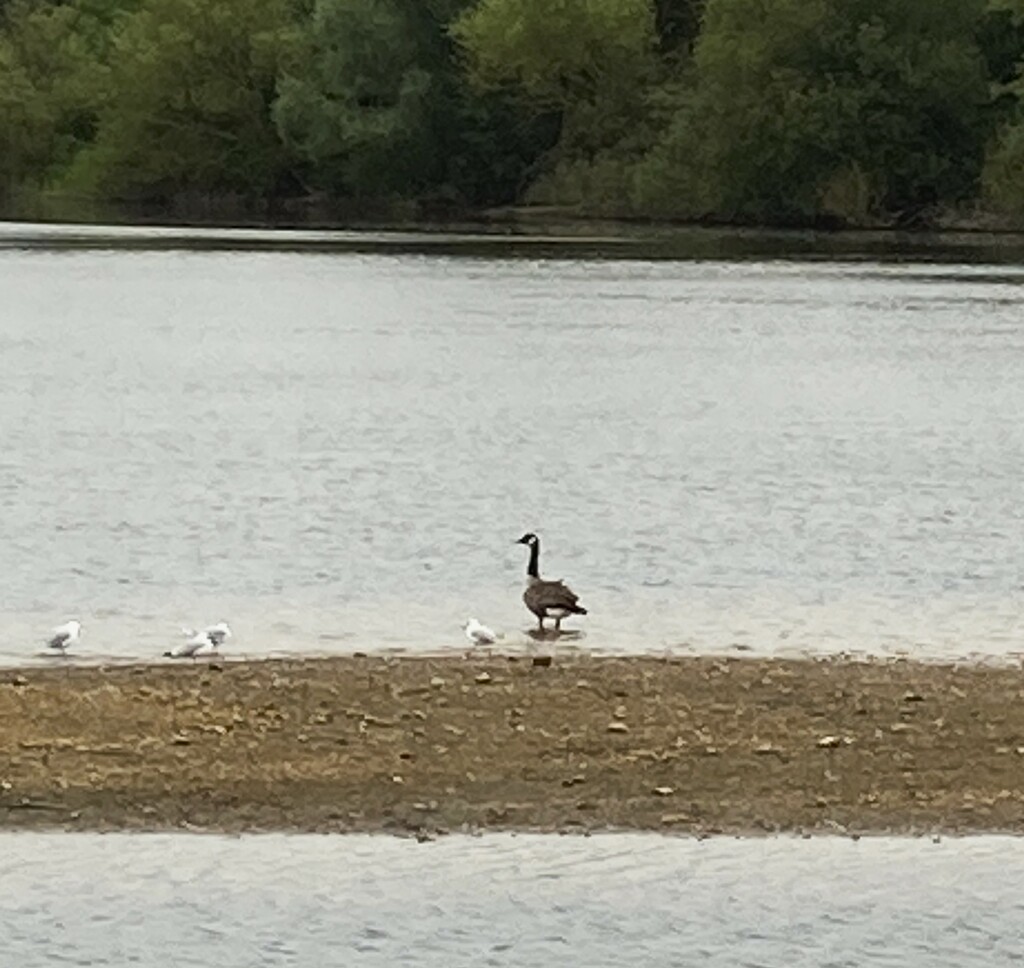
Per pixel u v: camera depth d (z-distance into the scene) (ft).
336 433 144.56
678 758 63.41
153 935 52.70
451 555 101.24
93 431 144.15
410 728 65.72
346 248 325.01
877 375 180.55
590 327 220.23
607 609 87.86
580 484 124.16
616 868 56.13
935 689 71.61
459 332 215.92
